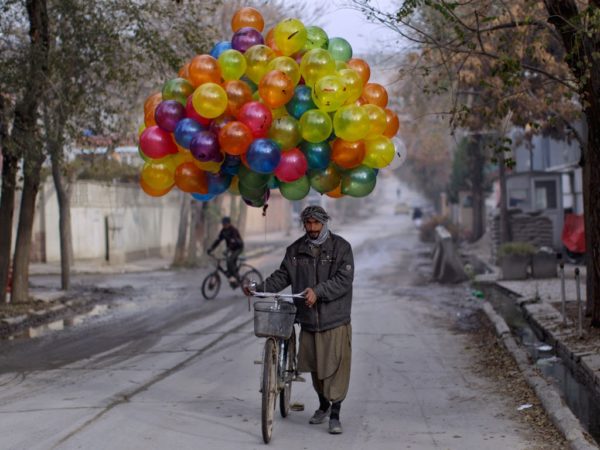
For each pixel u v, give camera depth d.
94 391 8.06
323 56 6.33
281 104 6.40
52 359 10.30
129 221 32.66
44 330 13.31
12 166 15.07
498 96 12.03
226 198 46.25
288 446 6.00
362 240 45.81
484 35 12.55
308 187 6.96
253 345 11.12
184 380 8.65
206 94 6.27
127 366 9.59
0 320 13.50
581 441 5.70
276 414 7.06
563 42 9.43
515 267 20.02
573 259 24.70
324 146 6.53
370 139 6.65
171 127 6.70
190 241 29.23
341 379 6.34
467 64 13.55
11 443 6.06
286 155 6.45
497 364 9.36
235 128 6.23
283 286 6.52
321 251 6.41
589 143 10.19
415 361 9.77
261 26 7.39
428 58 11.58
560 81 9.70
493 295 17.81
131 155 30.47
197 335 12.23
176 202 39.19
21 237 16.02
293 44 6.70
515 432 6.33
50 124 13.03
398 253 34.69
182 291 19.84
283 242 46.25
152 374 9.00
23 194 15.94
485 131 20.16
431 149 42.62
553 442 5.99
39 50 12.70
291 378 6.68
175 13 14.32
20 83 12.66
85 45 12.98
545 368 9.55
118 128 16.03
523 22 9.06
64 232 18.89
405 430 6.47
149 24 14.05
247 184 6.84
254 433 6.38
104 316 15.13
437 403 7.48
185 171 6.89
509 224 27.41
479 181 40.12
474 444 6.00
